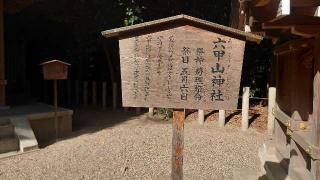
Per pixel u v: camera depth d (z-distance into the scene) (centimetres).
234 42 334
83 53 1302
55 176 570
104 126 919
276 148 533
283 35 486
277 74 546
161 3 1095
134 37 345
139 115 1064
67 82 1329
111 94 1302
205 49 338
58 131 827
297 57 448
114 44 1173
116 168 603
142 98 348
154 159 646
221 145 733
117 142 746
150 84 346
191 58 340
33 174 579
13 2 919
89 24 1142
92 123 964
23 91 1268
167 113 1020
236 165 611
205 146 725
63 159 647
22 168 608
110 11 1082
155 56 344
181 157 353
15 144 706
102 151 687
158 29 342
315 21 369
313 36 381
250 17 390
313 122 378
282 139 533
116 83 1170
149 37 343
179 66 342
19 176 572
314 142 372
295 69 450
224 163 623
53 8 1131
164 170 595
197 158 652
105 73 1342
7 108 859
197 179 555
